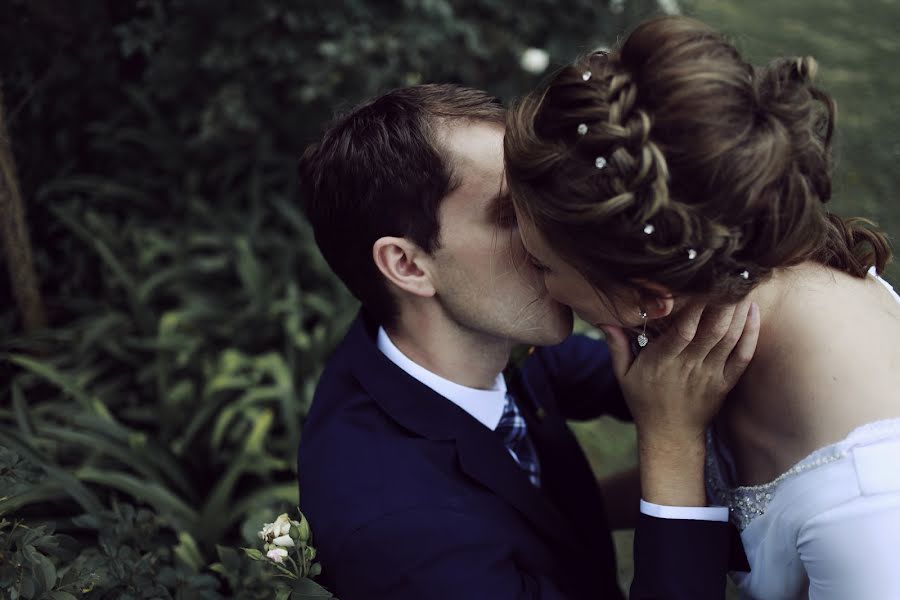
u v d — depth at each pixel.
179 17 2.79
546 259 0.94
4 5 2.47
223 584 1.73
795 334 0.96
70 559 1.39
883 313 0.97
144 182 3.05
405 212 1.08
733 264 0.83
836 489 0.90
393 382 1.20
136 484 1.91
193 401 2.46
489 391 1.26
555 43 3.22
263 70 2.88
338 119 1.18
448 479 1.14
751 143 0.75
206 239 2.85
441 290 1.13
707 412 1.07
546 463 1.41
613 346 1.12
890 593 0.87
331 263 1.23
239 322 2.68
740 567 1.13
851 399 0.91
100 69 2.87
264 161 3.00
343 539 1.06
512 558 1.14
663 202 0.75
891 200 3.27
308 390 2.48
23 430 1.87
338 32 2.83
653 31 0.79
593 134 0.78
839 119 3.87
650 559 1.10
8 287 2.63
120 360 2.62
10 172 2.30
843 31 4.72
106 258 2.68
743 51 0.83
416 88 1.13
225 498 2.02
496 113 1.08
